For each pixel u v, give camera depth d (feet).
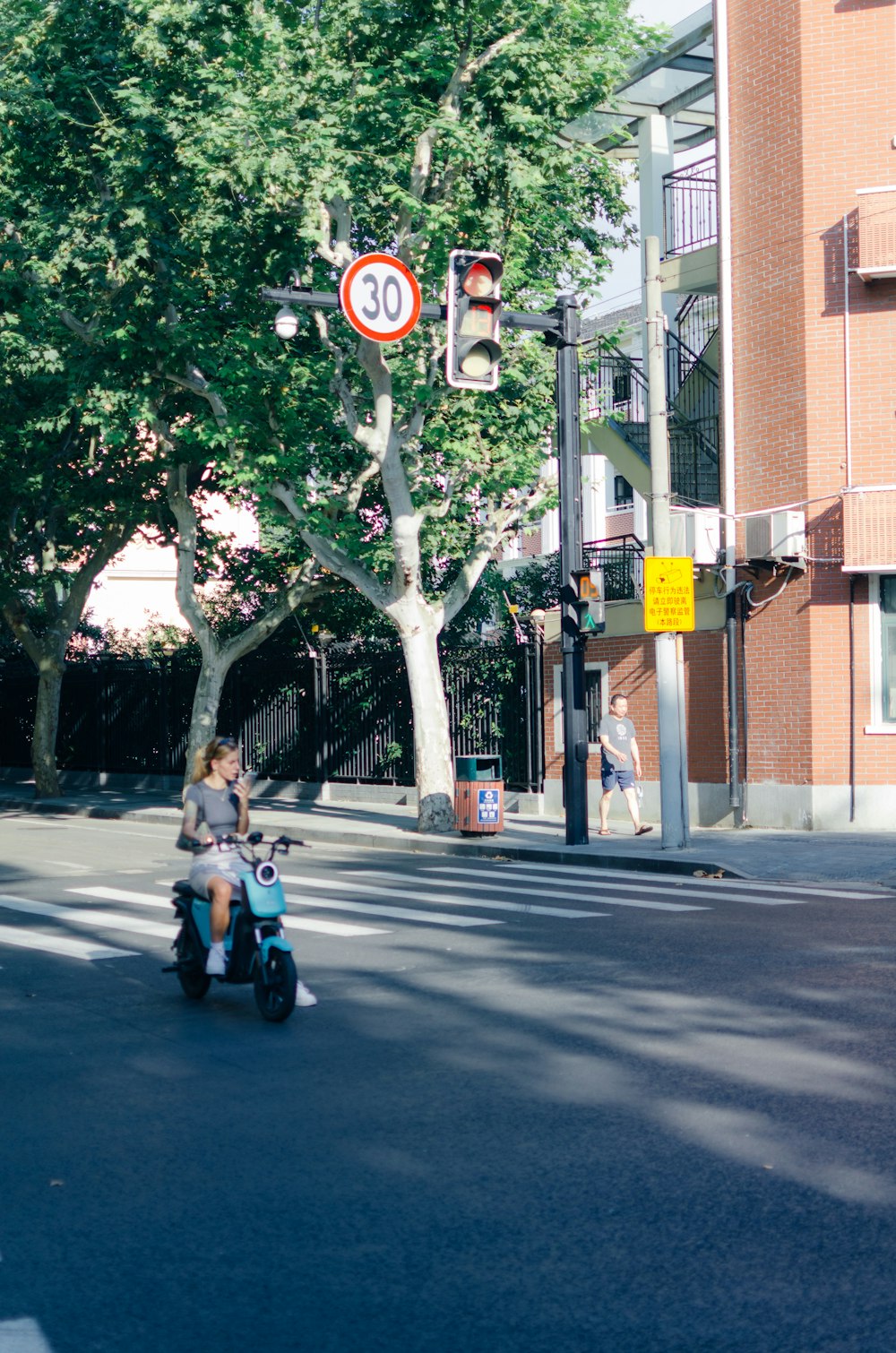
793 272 68.80
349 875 54.70
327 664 99.81
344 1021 28.02
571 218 71.82
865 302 67.10
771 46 69.72
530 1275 15.07
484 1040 25.94
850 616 66.95
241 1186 18.25
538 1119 20.85
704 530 71.67
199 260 73.05
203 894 29.66
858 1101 21.22
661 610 58.80
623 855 58.03
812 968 32.07
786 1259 15.33
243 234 67.87
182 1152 19.79
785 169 69.10
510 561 157.48
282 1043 26.37
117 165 68.74
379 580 83.61
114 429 75.72
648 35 63.82
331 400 72.79
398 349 70.08
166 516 102.99
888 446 66.80
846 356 67.36
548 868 57.82
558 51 61.41
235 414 71.15
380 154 63.82
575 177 70.74
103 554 110.11
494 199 65.10
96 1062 25.39
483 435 73.41
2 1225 17.04
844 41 67.41
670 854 57.67
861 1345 13.26
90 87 70.59
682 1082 22.63
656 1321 13.88
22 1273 15.49
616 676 79.51
